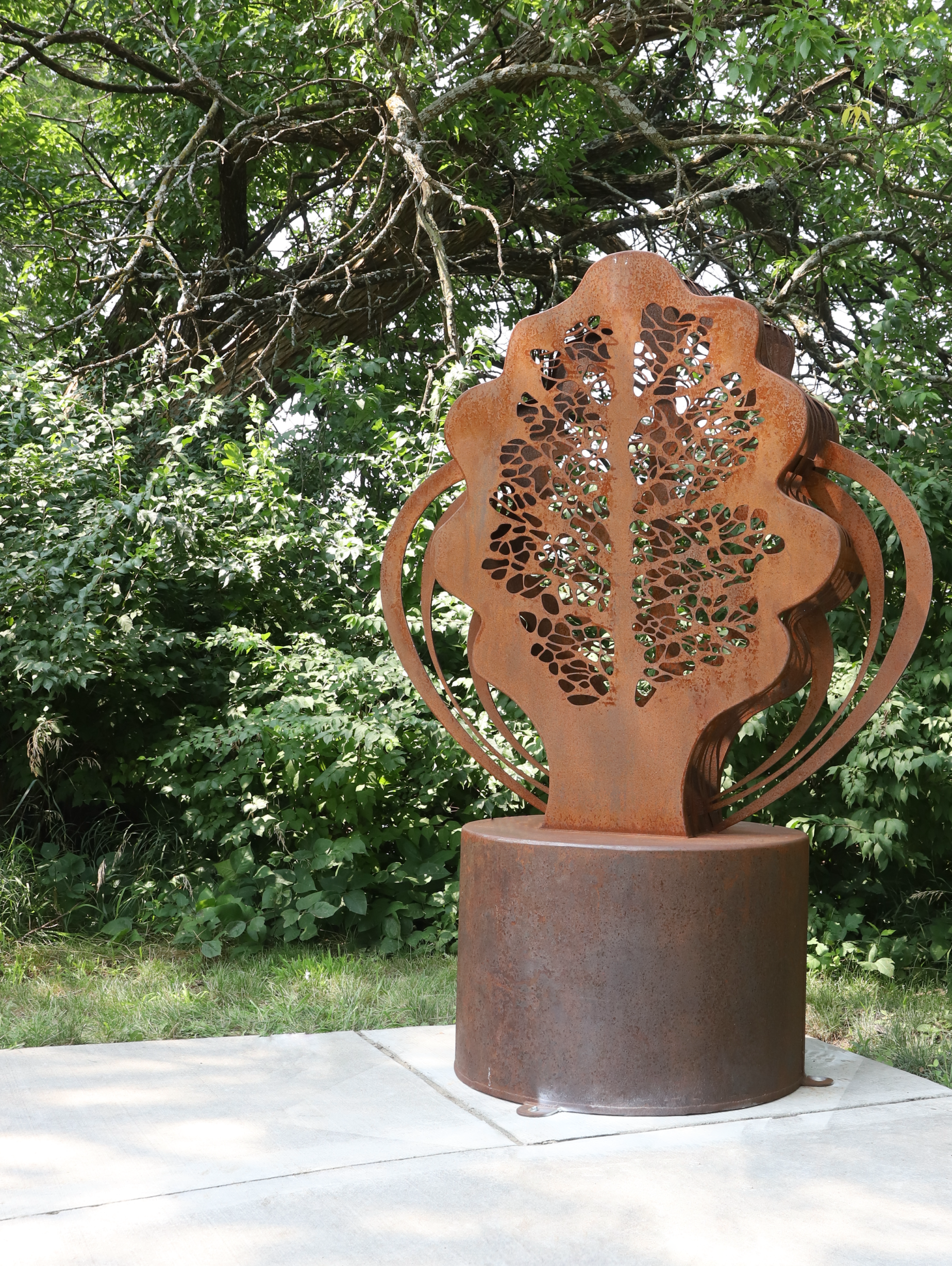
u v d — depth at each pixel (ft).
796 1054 11.12
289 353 28.86
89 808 20.72
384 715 17.47
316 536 20.42
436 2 28.30
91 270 29.89
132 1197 8.44
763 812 17.11
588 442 11.23
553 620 11.42
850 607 17.25
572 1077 10.34
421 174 24.27
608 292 11.10
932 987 15.74
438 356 32.63
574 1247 7.72
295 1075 11.43
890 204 23.31
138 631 18.53
